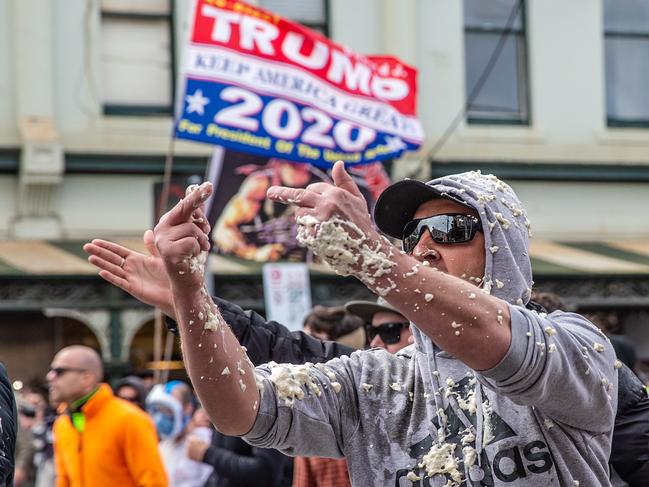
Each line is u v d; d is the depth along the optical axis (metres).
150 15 13.66
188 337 2.27
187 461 7.14
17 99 13.05
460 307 2.12
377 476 2.47
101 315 12.31
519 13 14.77
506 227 2.50
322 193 2.12
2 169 13.10
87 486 5.96
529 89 14.73
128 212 13.40
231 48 8.18
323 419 2.48
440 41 14.32
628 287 13.73
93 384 6.06
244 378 2.36
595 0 14.97
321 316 5.40
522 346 2.15
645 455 3.40
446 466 2.38
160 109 13.65
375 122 8.80
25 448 8.77
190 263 2.20
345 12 14.03
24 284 12.10
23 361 13.08
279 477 5.51
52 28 13.23
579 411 2.30
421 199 2.59
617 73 15.15
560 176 14.70
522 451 2.35
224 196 10.06
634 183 15.13
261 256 10.02
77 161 13.17
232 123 8.20
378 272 2.11
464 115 14.42
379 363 2.57
